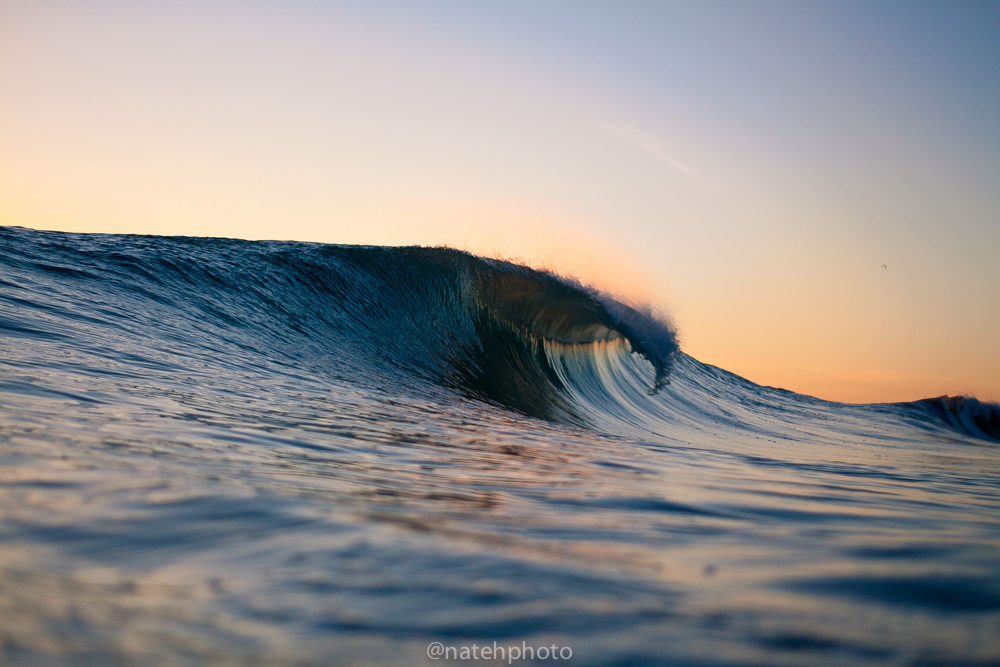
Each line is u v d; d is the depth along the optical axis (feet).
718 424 46.57
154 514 5.36
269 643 3.22
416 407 23.65
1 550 4.24
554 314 50.24
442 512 7.09
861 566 5.45
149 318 26.32
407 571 4.44
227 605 3.66
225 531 5.08
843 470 19.21
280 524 5.38
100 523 5.00
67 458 7.26
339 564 4.49
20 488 5.76
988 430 79.77
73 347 18.51
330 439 13.26
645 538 6.53
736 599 4.35
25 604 3.35
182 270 34.37
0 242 30.32
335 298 40.06
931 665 3.32
